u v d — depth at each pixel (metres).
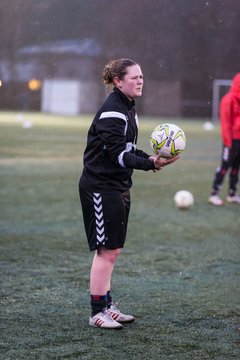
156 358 12.87
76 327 14.79
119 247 14.68
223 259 22.16
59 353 13.12
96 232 14.55
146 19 131.88
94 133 14.45
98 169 14.44
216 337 14.18
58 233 26.14
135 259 22.02
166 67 143.62
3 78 162.12
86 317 15.57
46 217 29.66
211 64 136.88
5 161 54.09
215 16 124.81
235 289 18.33
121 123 14.16
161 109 156.38
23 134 85.62
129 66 14.34
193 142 79.94
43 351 13.23
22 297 17.25
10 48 152.25
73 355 13.02
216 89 131.62
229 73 135.00
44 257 22.05
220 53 133.50
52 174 45.81
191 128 107.62
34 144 71.62
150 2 128.50
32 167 50.03
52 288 18.20
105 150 14.28
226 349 13.42
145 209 32.38
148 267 20.91
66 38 132.25
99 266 14.79
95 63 151.38
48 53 156.00
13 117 132.00
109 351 13.25
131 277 19.61
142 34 135.25
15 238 25.03
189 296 17.55
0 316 15.54
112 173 14.39
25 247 23.52
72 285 18.55
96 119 14.40
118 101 14.36
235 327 14.89
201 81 146.00
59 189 38.62
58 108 165.00
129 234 26.28
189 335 14.30
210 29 129.25
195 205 33.88
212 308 16.42
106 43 139.12
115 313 15.15
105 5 130.12
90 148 14.56
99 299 14.85
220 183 34.06
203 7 123.19
